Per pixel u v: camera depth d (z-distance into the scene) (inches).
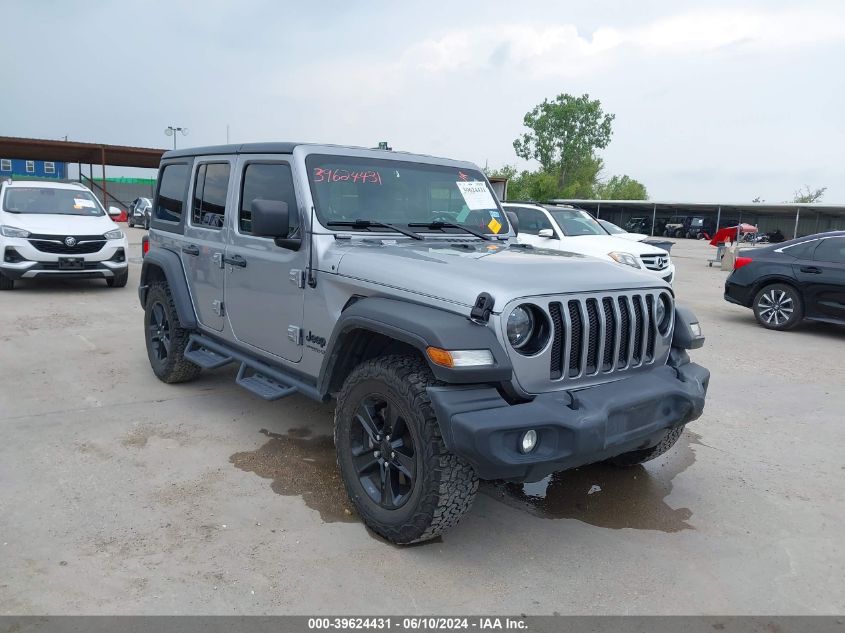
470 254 140.8
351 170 159.2
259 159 167.9
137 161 1323.8
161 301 217.3
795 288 369.4
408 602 109.7
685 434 198.2
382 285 130.7
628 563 124.9
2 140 1063.6
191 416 194.5
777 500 154.8
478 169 189.6
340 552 123.9
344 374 141.0
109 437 176.1
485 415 108.6
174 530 129.3
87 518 132.6
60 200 432.5
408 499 121.0
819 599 115.4
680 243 1596.9
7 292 398.6
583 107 2891.2
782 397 239.6
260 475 156.0
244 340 177.3
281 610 106.2
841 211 1678.2
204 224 193.6
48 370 237.9
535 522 140.2
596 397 121.0
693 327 150.0
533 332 118.5
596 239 418.9
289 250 154.5
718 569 124.1
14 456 161.3
